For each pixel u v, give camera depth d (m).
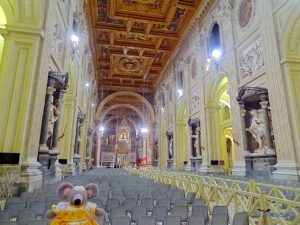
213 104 14.70
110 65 26.28
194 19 16.69
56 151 8.32
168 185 7.54
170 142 23.20
